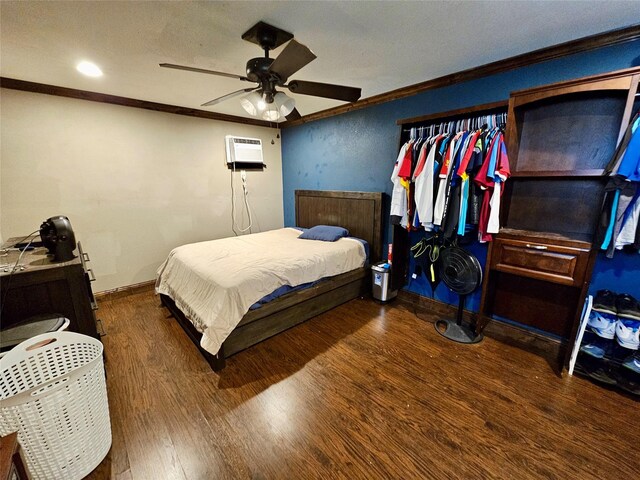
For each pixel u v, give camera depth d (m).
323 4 1.49
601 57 1.85
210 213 4.03
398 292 3.27
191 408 1.72
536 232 2.10
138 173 3.34
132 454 1.43
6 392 1.25
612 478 1.30
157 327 2.68
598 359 1.91
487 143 2.07
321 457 1.41
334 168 3.88
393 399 1.78
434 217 2.36
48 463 1.21
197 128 3.74
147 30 1.74
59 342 1.42
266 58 1.77
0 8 1.47
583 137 1.98
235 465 1.37
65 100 2.81
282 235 3.75
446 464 1.37
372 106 3.26
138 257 3.47
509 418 1.63
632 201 1.68
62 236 1.82
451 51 2.05
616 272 1.93
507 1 1.46
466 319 2.74
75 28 1.70
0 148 2.56
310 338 2.46
